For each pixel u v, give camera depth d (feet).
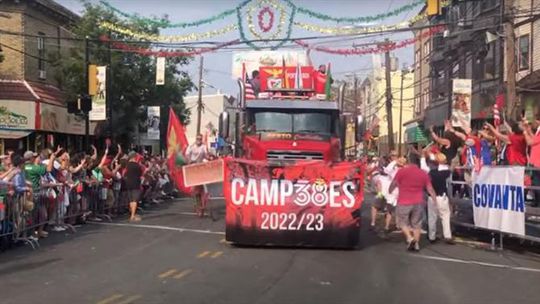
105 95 77.10
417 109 169.68
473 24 98.63
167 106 106.22
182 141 63.57
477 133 52.24
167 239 44.55
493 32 85.25
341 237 39.88
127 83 96.58
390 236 47.47
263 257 37.01
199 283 29.48
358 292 27.89
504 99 80.53
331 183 40.06
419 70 158.20
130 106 99.19
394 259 37.06
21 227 41.42
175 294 27.17
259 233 40.01
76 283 29.53
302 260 36.14
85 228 51.16
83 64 92.73
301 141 44.96
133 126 105.60
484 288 29.07
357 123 49.32
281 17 55.21
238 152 48.21
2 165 47.19
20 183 41.55
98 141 111.45
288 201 40.01
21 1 90.12
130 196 58.08
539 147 40.96
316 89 51.19
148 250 39.52
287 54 66.54
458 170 49.01
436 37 123.95
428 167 46.32
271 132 47.52
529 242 43.06
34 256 37.32
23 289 28.25
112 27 70.38
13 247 40.91
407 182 40.52
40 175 45.44
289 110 48.29
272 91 51.01
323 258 36.99
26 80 91.04
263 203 40.01
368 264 35.19
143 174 67.92
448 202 44.16
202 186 60.23
